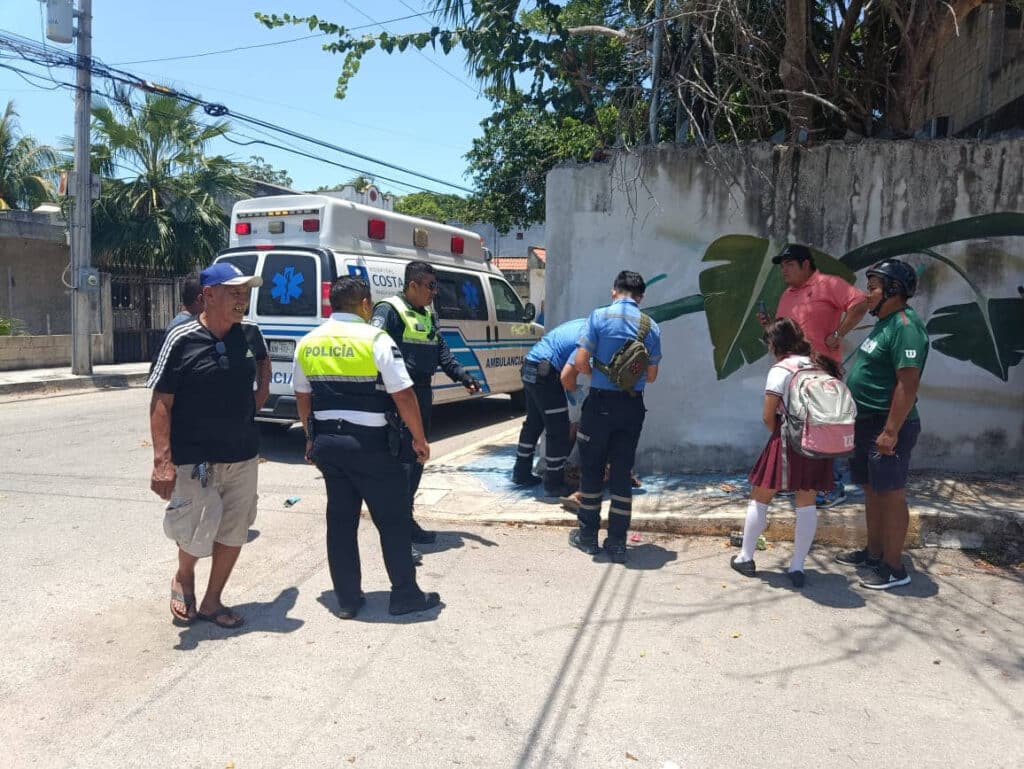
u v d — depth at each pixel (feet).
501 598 14.52
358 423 13.26
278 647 12.48
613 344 16.46
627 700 10.89
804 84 21.75
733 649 12.48
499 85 23.24
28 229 55.98
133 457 26.48
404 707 10.67
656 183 21.36
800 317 17.52
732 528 17.87
